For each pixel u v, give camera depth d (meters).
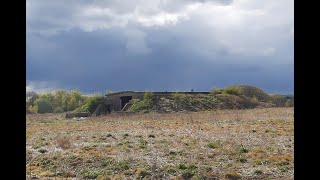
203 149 18.11
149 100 53.75
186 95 56.41
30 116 49.59
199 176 13.55
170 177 13.66
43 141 21.89
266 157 16.16
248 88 65.50
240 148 17.88
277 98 64.38
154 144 19.75
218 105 55.84
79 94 65.81
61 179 13.59
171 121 33.50
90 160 16.17
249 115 38.50
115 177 13.69
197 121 32.88
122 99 57.25
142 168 14.54
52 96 65.00
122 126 29.62
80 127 29.84
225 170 14.34
